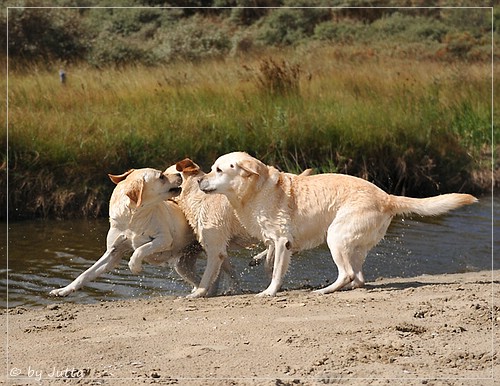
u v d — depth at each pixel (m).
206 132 15.12
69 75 19.91
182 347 6.05
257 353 5.85
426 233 12.30
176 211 8.58
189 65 21.83
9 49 23.09
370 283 8.87
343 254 8.10
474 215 13.60
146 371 5.50
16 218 13.54
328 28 29.38
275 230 8.19
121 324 6.89
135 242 8.38
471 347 6.00
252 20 31.47
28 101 16.33
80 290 9.30
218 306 7.52
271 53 26.17
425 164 15.53
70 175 14.00
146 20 29.03
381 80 19.03
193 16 30.36
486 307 7.17
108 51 24.12
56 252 11.32
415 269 10.37
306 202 8.18
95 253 11.32
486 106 17.80
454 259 10.88
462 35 28.59
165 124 15.15
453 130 16.75
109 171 14.20
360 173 15.11
